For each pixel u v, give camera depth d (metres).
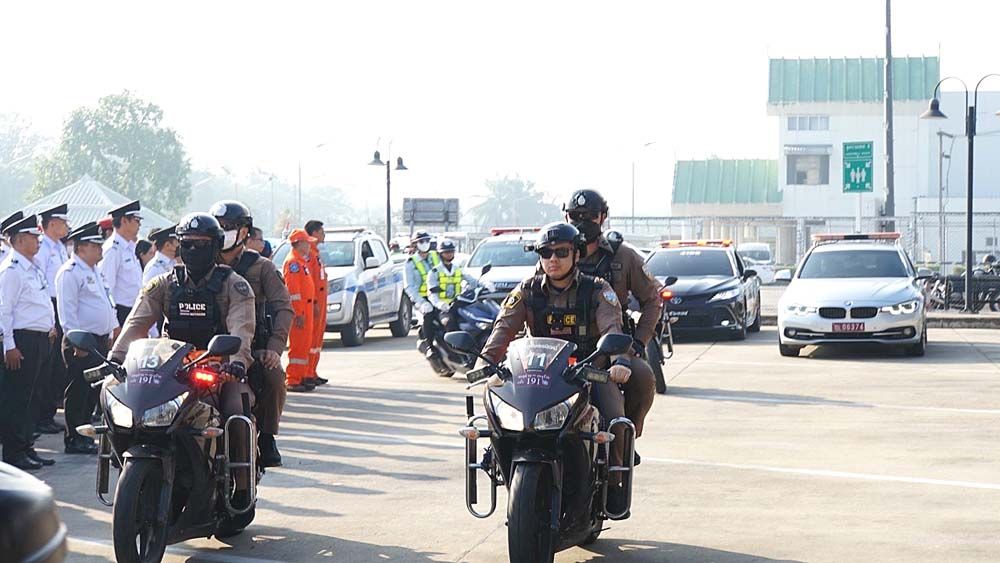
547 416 6.36
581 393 6.50
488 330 15.93
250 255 7.80
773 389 15.06
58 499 9.02
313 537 7.80
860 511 8.39
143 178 82.38
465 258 29.62
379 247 24.36
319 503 8.80
